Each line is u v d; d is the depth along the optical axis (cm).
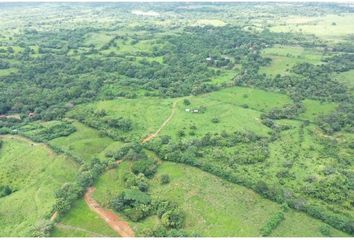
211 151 15275
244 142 16162
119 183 13300
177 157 14500
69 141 16275
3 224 11981
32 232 10788
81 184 12769
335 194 12638
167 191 12912
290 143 16362
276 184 13262
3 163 15175
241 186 13150
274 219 11544
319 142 16512
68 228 11212
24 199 12938
